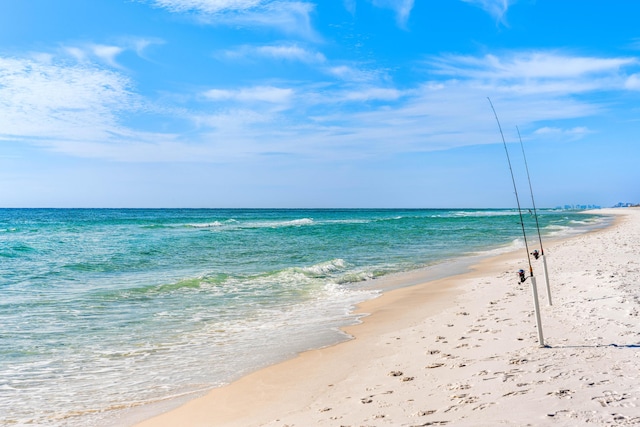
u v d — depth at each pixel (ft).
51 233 120.16
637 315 25.88
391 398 18.06
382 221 221.05
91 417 19.39
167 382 23.27
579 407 14.07
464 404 15.97
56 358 26.94
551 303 32.37
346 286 51.93
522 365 19.47
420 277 57.98
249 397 20.95
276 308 40.86
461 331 28.40
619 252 60.75
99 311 38.73
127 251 80.94
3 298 43.04
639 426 12.32
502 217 286.66
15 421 19.02
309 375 23.43
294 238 114.32
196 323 35.29
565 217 283.79
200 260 73.05
